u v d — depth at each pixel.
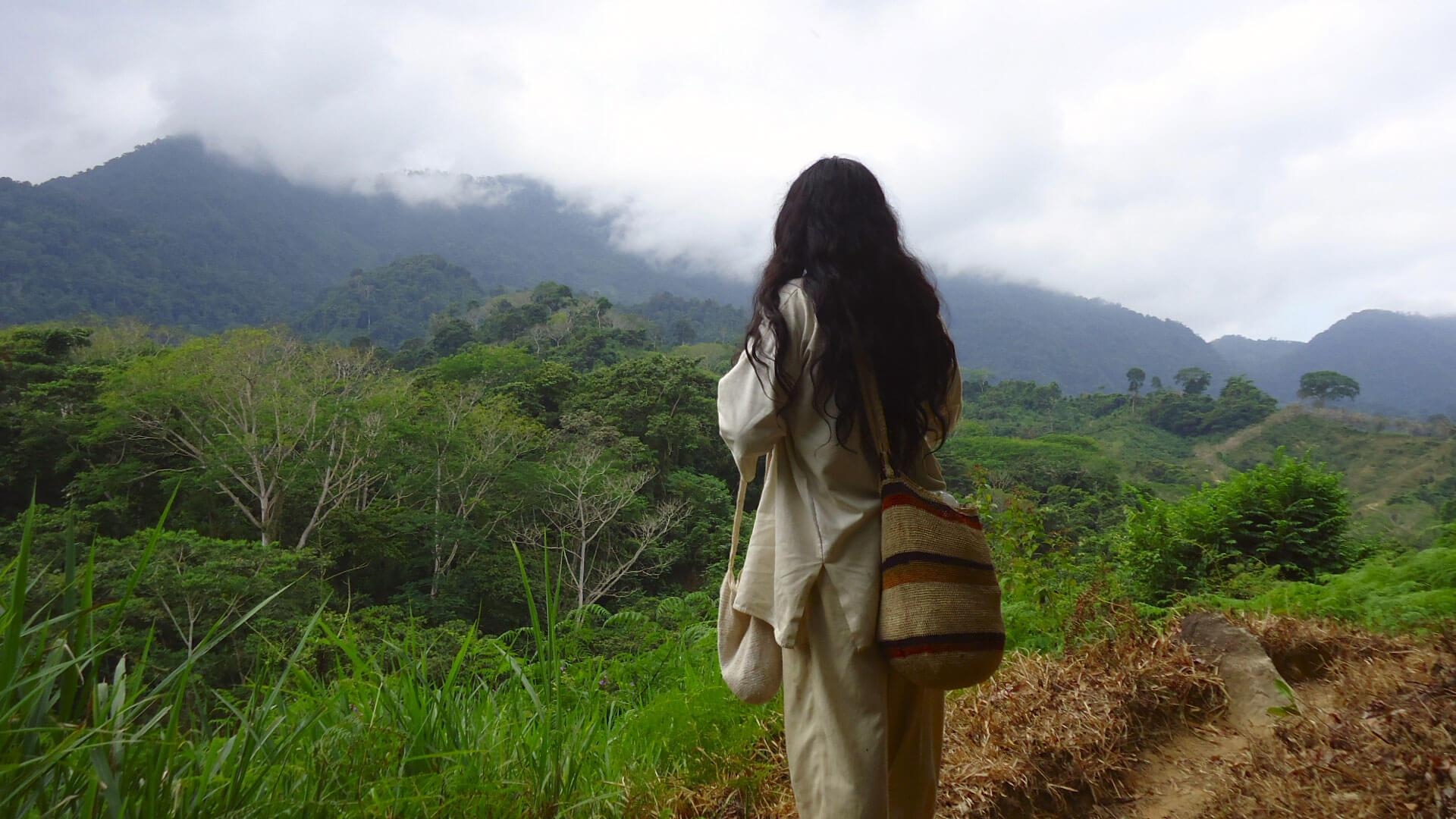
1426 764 2.01
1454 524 5.03
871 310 1.57
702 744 2.43
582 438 42.78
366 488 33.56
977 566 1.50
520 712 2.31
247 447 29.95
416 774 1.85
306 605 20.61
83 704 1.43
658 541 36.84
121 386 33.03
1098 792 2.27
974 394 139.25
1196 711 2.61
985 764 2.29
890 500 1.52
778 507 1.61
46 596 1.41
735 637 1.73
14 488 34.19
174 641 18.66
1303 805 2.03
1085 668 2.77
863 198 1.65
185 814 1.38
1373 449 89.94
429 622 28.50
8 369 40.03
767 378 1.55
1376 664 2.68
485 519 35.25
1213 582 6.45
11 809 1.23
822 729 1.51
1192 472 80.50
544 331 88.31
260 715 1.67
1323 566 6.77
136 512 31.98
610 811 2.06
